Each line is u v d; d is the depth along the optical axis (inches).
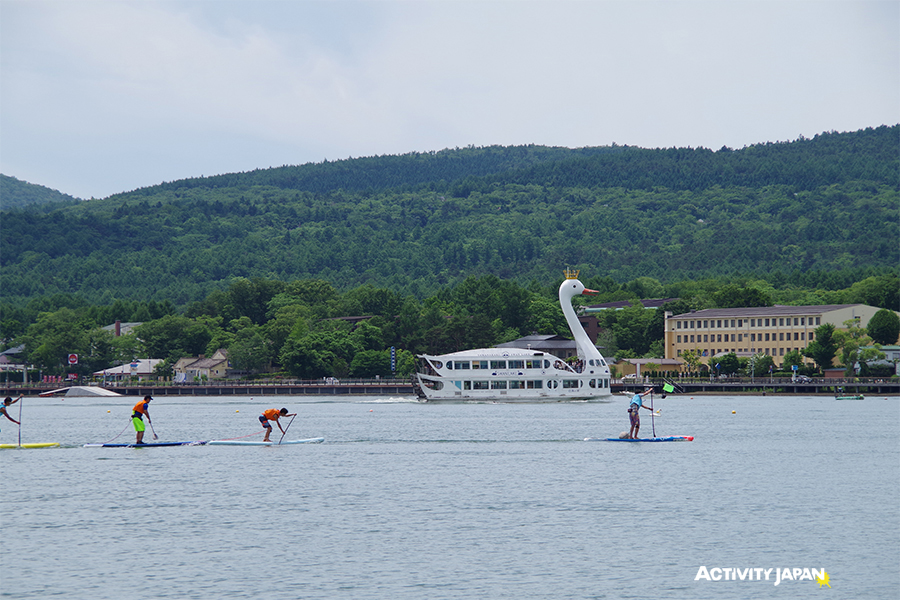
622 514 3747.5
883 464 5285.4
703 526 3521.2
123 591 2728.8
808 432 7470.5
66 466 5167.3
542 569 2940.5
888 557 3075.8
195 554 3127.5
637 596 2684.5
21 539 3341.5
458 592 2714.1
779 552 3137.3
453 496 4165.8
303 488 4397.1
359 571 2920.8
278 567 2967.5
